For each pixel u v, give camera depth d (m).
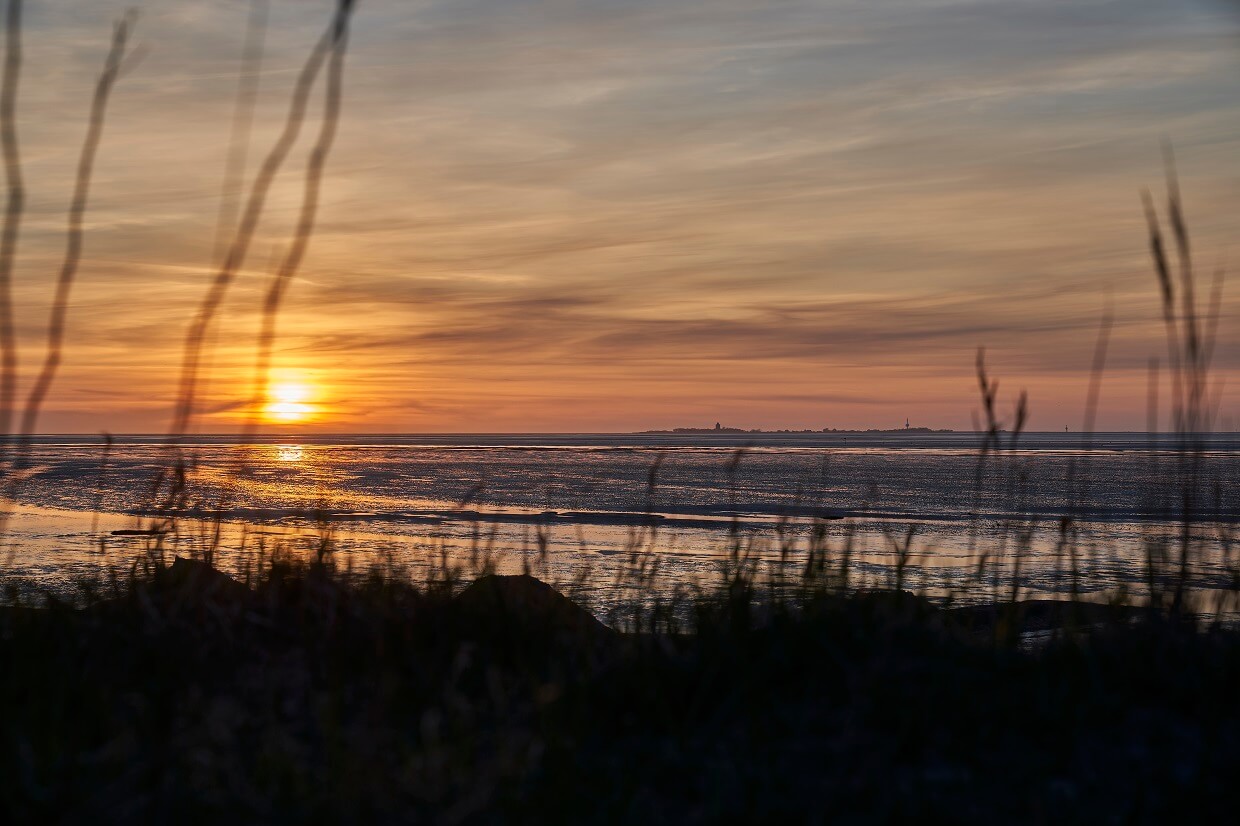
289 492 35.06
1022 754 3.35
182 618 4.48
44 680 3.67
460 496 33.25
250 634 4.51
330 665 4.05
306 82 2.96
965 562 13.17
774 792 3.00
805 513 25.41
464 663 3.94
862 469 57.16
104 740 3.34
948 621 4.89
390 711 3.59
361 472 54.50
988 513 25.98
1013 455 5.27
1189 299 4.34
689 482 42.97
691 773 3.15
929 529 21.11
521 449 123.56
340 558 7.36
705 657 3.96
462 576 7.18
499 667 4.21
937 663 3.97
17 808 2.76
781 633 4.21
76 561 12.70
